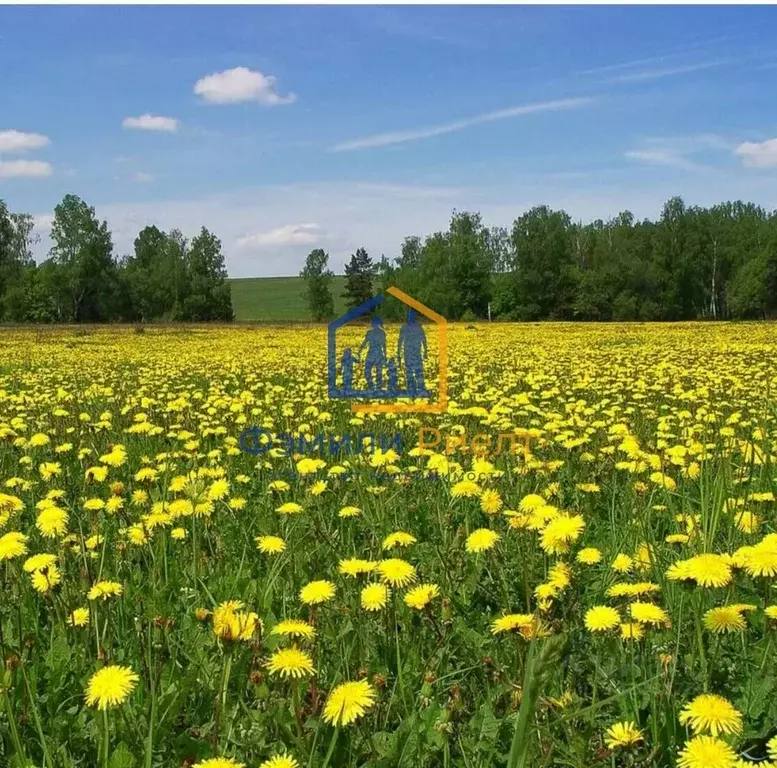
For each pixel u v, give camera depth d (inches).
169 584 148.9
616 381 514.3
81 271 3221.0
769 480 186.9
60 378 613.9
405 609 125.2
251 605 125.4
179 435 286.2
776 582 127.3
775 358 721.6
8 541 129.7
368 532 178.1
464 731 97.9
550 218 3235.7
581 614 123.0
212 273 3661.4
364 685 87.2
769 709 97.0
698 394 415.2
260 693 93.9
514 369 644.7
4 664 102.5
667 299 3093.0
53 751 95.8
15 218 3752.5
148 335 1604.3
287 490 205.3
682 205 3201.3
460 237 3186.5
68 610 127.6
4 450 274.8
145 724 98.3
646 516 162.7
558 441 267.1
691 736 90.1
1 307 3272.6
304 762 86.4
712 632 108.7
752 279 2807.6
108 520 188.2
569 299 3208.7
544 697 94.5
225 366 719.7
